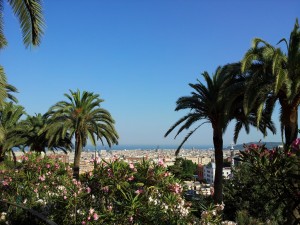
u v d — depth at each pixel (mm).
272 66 12664
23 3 9773
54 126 25469
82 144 26594
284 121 13852
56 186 11406
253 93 13602
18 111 29438
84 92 25938
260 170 4648
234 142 19219
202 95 18547
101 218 6590
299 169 4328
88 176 7375
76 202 7168
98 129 26406
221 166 18156
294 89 12773
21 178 11570
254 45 13453
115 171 6887
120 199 6871
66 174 12312
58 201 7379
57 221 7230
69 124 25000
